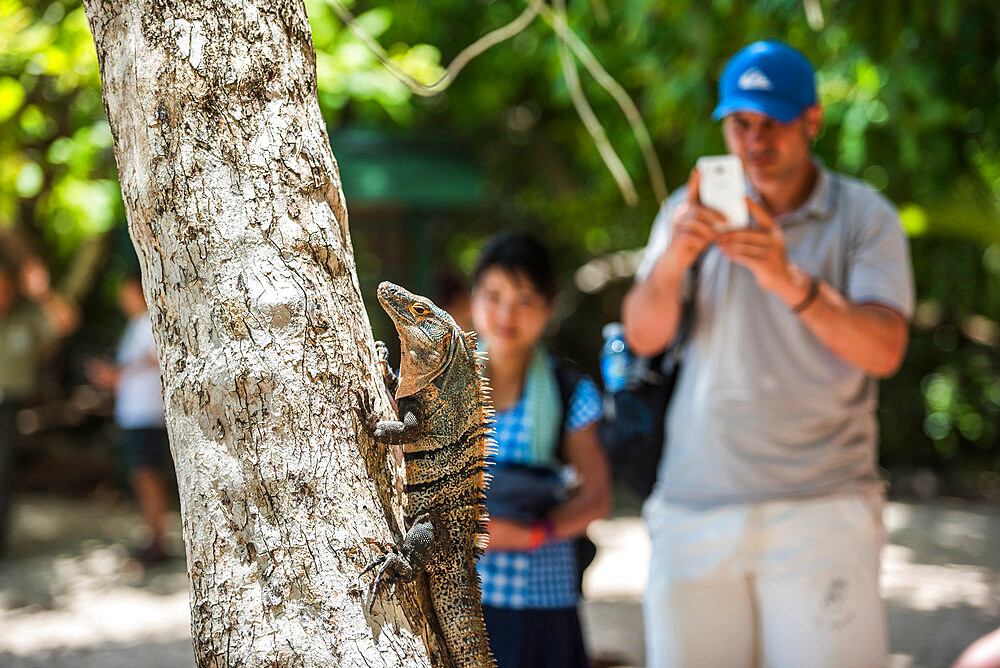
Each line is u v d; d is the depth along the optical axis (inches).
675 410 139.3
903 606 275.3
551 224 535.8
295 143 75.7
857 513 127.2
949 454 497.4
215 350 72.7
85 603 297.6
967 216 338.0
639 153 393.4
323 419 74.2
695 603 132.6
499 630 129.7
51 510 446.3
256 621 70.8
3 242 364.8
